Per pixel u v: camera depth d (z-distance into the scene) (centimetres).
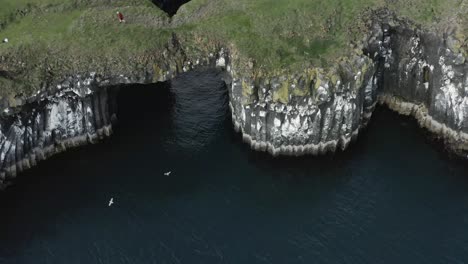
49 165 6712
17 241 5862
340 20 6919
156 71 6644
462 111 6556
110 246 5766
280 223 5941
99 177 6550
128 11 6988
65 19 7019
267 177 6488
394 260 5500
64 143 6856
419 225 5850
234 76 6512
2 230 5978
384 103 7400
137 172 6594
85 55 6612
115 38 6750
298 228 5872
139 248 5728
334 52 6581
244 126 6750
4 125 6300
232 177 6500
